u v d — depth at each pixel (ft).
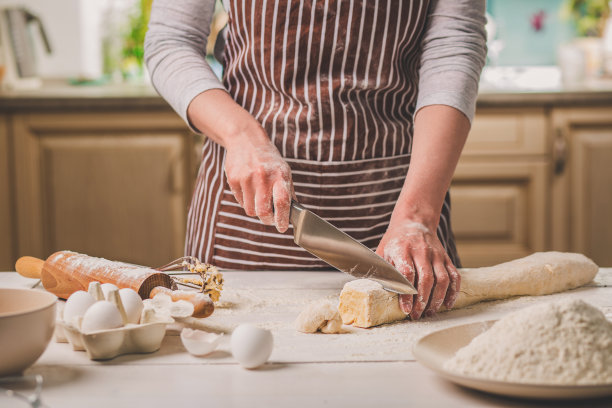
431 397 1.92
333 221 3.72
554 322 1.96
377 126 3.67
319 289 3.19
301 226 2.77
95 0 9.37
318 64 3.61
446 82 3.35
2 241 7.63
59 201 7.59
